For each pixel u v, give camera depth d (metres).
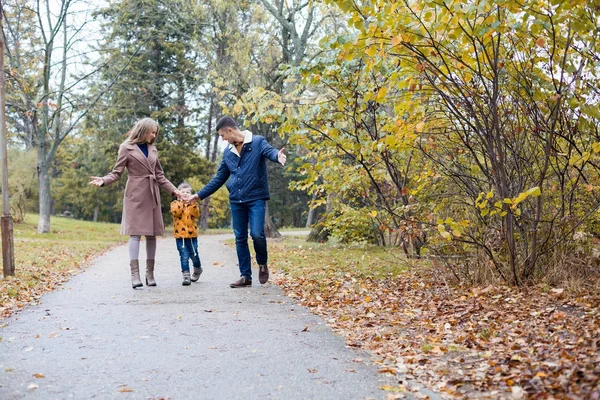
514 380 3.34
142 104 31.62
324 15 20.55
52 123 27.03
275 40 24.64
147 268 7.75
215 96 28.75
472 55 6.35
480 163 7.28
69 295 7.10
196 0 24.62
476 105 6.34
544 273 6.74
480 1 5.30
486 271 6.91
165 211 37.53
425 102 6.87
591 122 6.12
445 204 7.63
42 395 3.34
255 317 5.59
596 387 2.93
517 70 6.25
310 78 7.70
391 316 5.60
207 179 38.28
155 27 28.11
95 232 30.66
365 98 6.45
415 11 5.78
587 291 5.97
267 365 3.95
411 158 9.03
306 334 4.89
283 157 7.19
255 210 7.46
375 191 10.21
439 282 7.37
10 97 24.91
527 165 6.88
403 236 7.43
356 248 14.70
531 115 6.36
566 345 3.92
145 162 7.47
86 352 4.29
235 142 7.40
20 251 14.59
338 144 8.07
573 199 6.93
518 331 4.57
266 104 7.91
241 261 7.65
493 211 6.07
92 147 37.66
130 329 5.05
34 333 4.94
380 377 3.69
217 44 24.69
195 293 7.07
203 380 3.62
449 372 3.67
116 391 3.41
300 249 15.06
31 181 31.80
